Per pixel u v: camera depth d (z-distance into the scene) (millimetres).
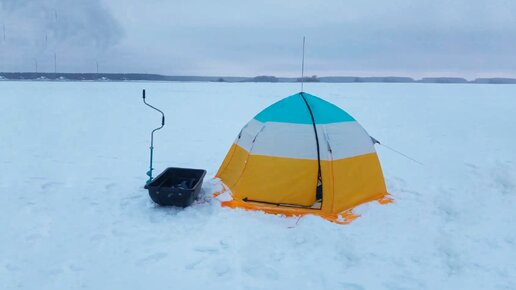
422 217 4539
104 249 3680
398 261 3574
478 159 7992
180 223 4234
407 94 33594
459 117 16203
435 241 3943
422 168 7094
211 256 3576
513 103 23891
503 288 3189
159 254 3592
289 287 3143
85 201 4953
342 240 3861
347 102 23469
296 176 4652
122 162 7379
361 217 4434
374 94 32875
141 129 12078
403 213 4605
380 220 4383
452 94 34406
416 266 3502
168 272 3312
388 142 10094
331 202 4469
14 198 5027
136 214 4500
